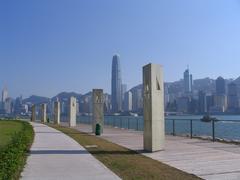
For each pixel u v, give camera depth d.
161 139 18.20
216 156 15.75
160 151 17.83
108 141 23.84
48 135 29.53
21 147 13.84
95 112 33.84
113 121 49.75
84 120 65.75
